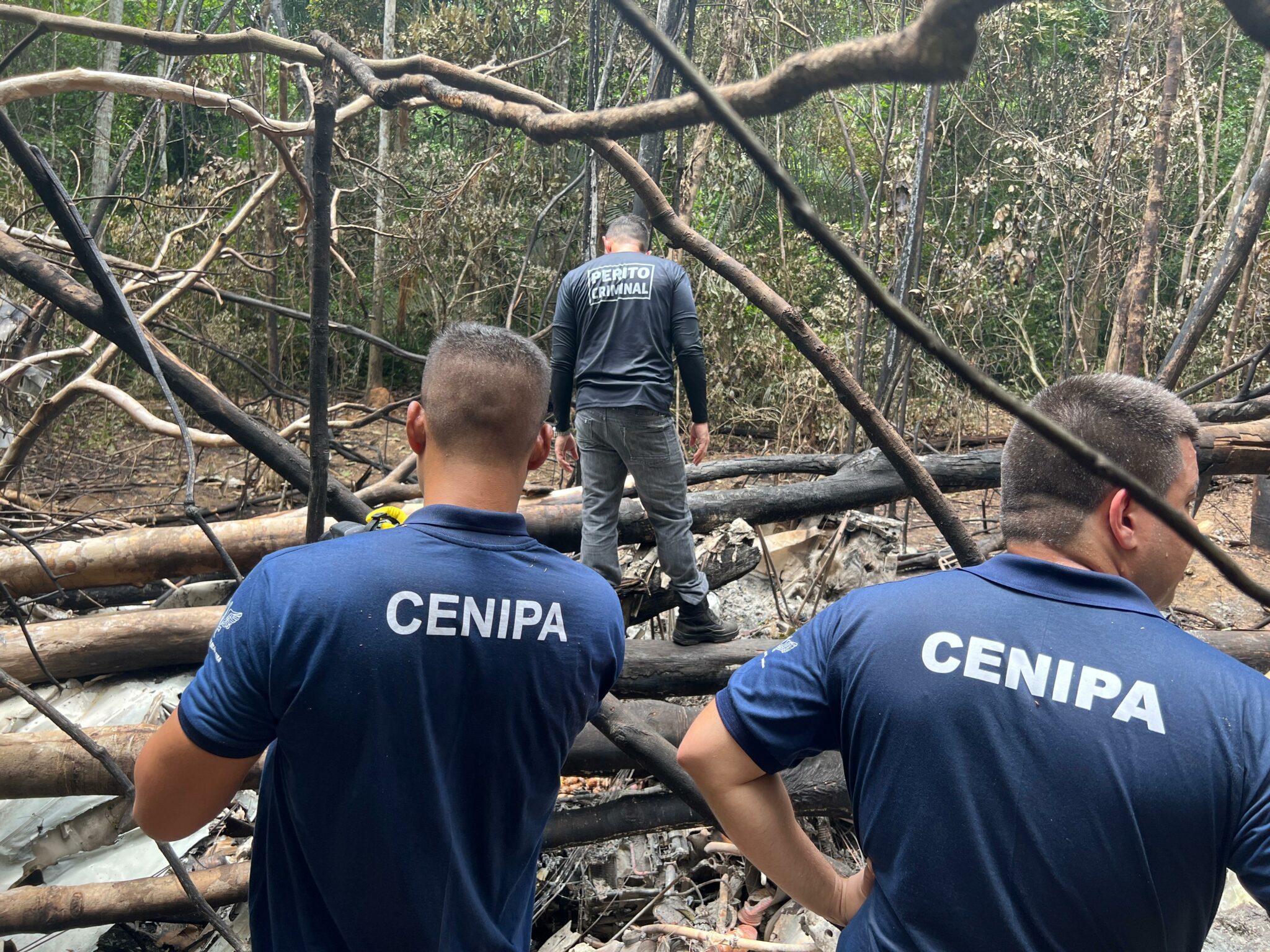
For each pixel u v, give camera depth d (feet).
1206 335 31.01
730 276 6.41
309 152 16.22
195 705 3.95
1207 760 3.09
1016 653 3.38
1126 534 3.65
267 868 4.37
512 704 4.12
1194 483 3.73
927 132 17.63
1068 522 3.71
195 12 34.99
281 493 22.35
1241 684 3.22
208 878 9.12
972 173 36.45
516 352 4.50
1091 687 3.26
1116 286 35.63
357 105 14.94
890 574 15.23
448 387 4.39
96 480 27.48
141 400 34.01
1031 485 3.80
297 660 3.85
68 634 11.78
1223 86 35.37
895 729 3.47
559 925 10.28
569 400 11.87
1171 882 3.13
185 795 4.10
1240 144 40.96
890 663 3.53
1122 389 3.72
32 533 15.92
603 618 4.44
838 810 9.83
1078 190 30.68
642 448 11.07
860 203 36.68
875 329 29.63
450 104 2.58
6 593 8.51
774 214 35.94
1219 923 7.84
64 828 10.05
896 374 20.27
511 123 2.34
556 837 9.83
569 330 11.48
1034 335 38.81
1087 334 36.04
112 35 6.40
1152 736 3.14
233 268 32.32
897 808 3.45
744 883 10.02
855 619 3.75
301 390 37.09
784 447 28.40
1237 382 31.04
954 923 3.33
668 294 10.96
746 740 3.93
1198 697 3.18
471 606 4.05
